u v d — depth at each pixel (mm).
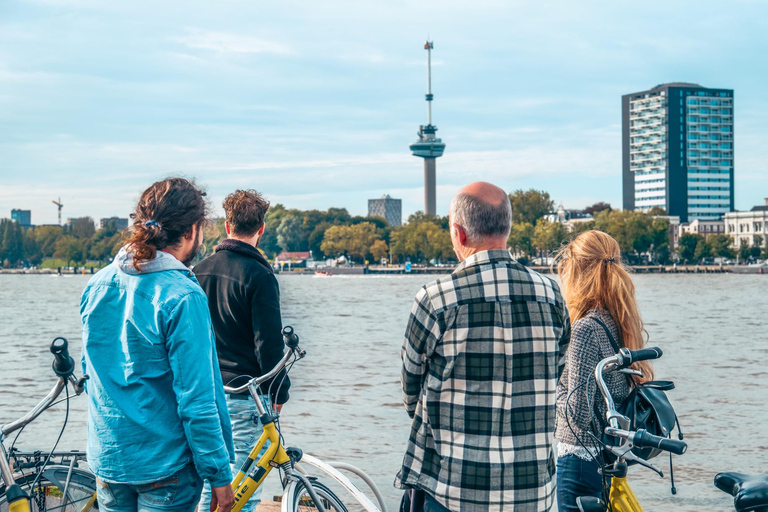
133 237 3156
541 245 171500
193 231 3367
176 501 3139
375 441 12836
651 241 170875
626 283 4141
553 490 3236
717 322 45250
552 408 3209
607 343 4051
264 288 4523
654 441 3129
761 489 3123
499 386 3133
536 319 3191
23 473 3494
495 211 3250
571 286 4289
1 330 42625
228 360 4582
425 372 3258
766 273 166500
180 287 3125
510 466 3100
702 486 9797
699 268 171500
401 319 50125
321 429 13812
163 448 3098
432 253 188250
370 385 19750
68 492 3551
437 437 3186
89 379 3199
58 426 13617
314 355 28156
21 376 22094
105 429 3119
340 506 4176
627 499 3525
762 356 27109
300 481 3938
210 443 3076
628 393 3965
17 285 141000
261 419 3951
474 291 3172
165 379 3125
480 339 3143
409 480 3244
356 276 185625
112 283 3189
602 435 3904
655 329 40188
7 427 3041
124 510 3209
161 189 3293
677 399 17281
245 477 3906
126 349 3121
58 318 53406
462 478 3109
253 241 4727
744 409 15844
